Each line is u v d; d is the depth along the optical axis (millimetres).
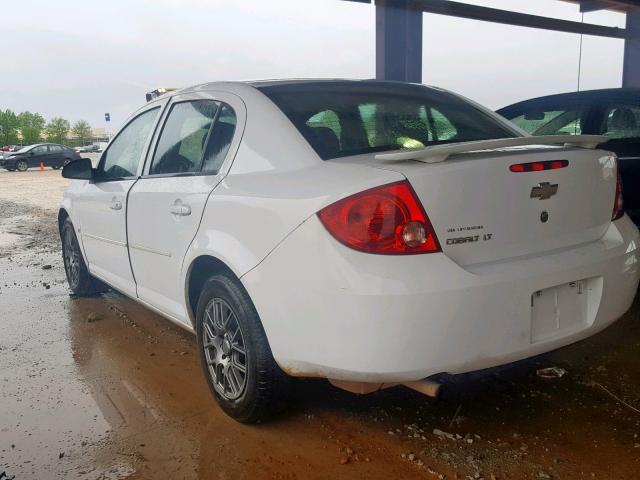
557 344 2416
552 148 2557
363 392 2320
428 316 2109
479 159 2270
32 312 4742
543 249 2438
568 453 2465
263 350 2562
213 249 2725
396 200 2131
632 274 2672
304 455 2541
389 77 6305
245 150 2779
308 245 2260
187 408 3014
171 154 3383
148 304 3623
